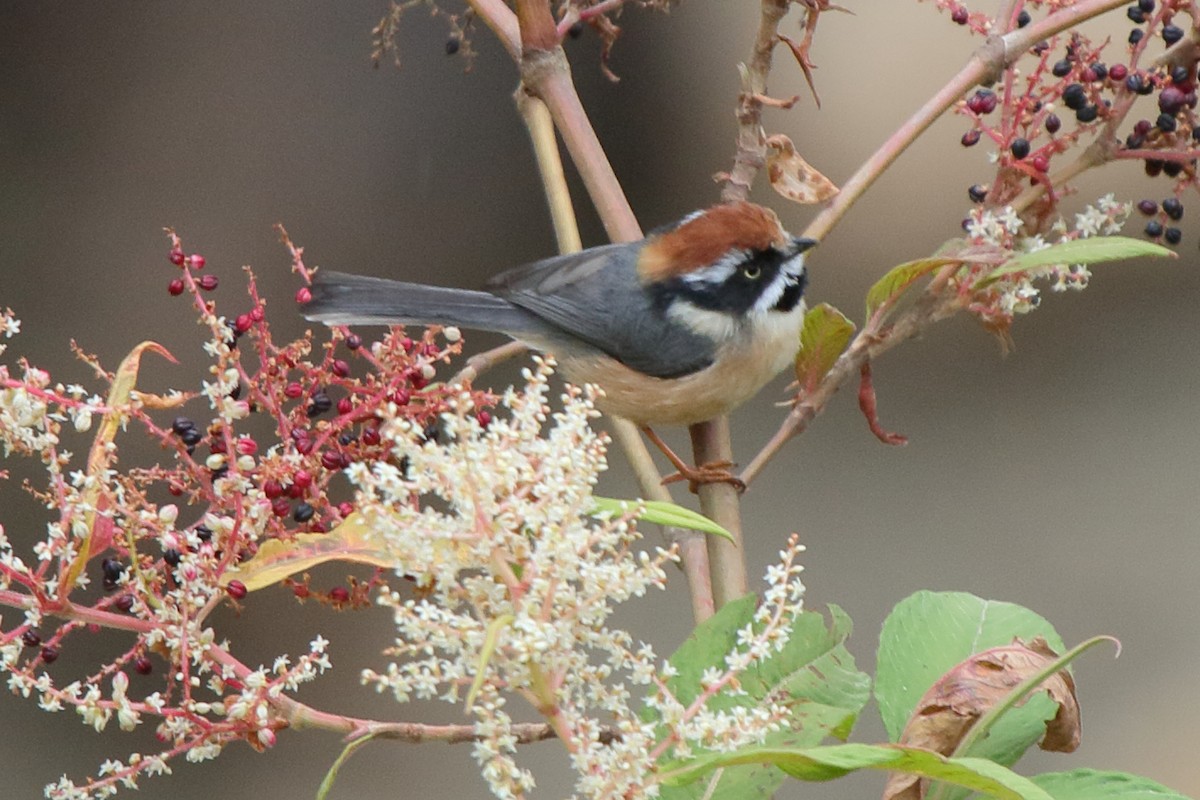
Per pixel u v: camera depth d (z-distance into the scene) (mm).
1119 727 12188
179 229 14773
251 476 4520
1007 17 6047
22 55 15422
